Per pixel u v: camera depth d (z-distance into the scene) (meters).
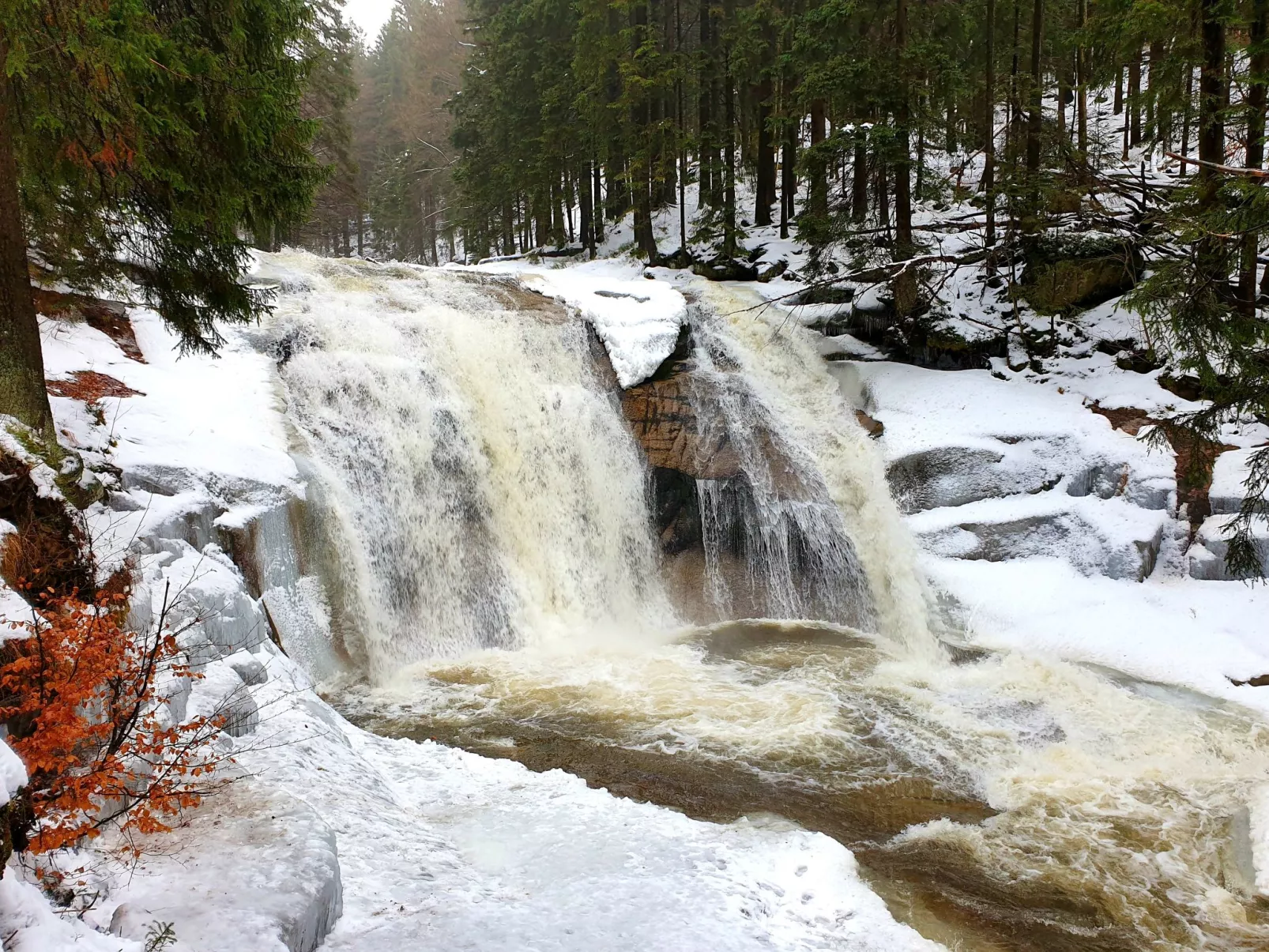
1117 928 6.48
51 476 6.65
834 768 8.85
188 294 10.20
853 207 20.83
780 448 15.70
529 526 14.05
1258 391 9.88
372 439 12.65
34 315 7.74
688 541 15.52
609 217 32.69
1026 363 17.55
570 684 11.03
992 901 6.73
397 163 55.31
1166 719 10.30
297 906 3.94
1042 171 17.34
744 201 30.22
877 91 18.28
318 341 13.92
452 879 5.07
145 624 6.64
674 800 7.89
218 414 11.60
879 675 11.58
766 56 26.28
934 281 20.33
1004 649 12.50
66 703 4.25
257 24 9.41
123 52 7.14
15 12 6.50
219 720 5.86
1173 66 16.50
